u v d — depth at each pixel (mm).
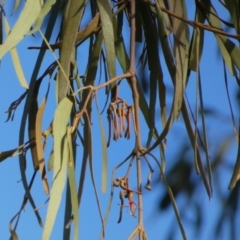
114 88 1481
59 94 1438
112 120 1415
